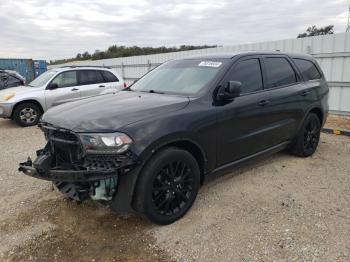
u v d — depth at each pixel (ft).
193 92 12.97
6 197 13.84
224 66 13.71
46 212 12.43
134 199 10.55
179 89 13.62
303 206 12.67
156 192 10.91
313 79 18.81
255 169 16.67
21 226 11.53
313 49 32.81
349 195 13.66
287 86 16.49
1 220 11.96
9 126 31.24
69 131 10.63
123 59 64.59
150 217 10.82
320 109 18.85
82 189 10.41
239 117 13.41
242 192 13.96
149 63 56.70
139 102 12.23
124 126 10.18
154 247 10.19
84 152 10.20
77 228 11.30
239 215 12.01
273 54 16.43
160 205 11.04
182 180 11.56
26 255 9.92
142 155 10.16
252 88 14.51
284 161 17.89
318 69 19.61
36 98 30.68
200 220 11.69
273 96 15.24
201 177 12.68
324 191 14.07
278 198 13.39
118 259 9.66
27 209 12.71
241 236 10.68
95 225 11.46
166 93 13.67
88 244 10.39
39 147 22.49
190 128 11.45
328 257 9.52
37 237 10.83
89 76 33.60
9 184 15.26
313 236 10.59
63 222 11.70
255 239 10.49
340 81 31.48
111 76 34.99
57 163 11.49
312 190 14.17
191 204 12.05
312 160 18.19
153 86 14.87
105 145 9.91
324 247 10.00
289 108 16.30
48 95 31.24
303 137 17.99
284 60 17.04
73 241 10.57
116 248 10.17
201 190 14.15
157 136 10.49
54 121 11.44
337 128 26.03
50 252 10.04
